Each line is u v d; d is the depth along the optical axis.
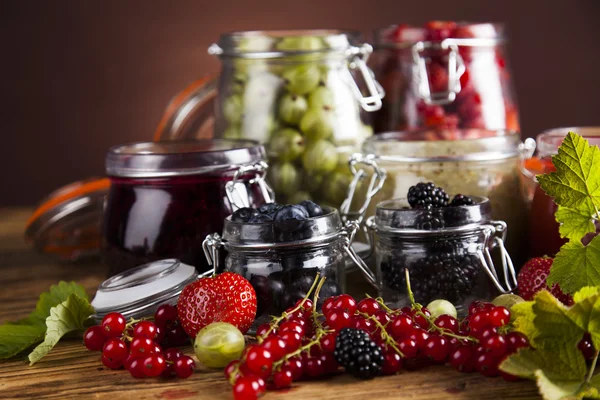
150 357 0.66
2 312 0.81
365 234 0.83
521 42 1.34
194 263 0.77
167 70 1.32
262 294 0.71
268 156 0.84
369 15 1.32
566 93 1.35
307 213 0.72
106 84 1.32
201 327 0.69
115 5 1.30
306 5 1.32
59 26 1.30
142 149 0.82
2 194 1.33
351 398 0.63
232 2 1.31
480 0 1.32
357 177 0.81
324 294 0.72
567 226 0.69
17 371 0.69
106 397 0.64
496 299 0.70
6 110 1.31
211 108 1.01
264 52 0.84
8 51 1.30
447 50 0.90
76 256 0.95
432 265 0.72
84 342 0.70
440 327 0.67
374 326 0.67
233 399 0.63
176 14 1.31
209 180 0.77
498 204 0.79
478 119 0.90
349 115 0.85
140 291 0.73
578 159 0.68
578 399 0.60
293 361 0.64
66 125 1.33
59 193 0.96
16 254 0.99
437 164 0.79
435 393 0.63
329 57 0.85
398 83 0.91
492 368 0.64
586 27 1.33
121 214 0.79
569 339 0.62
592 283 0.68
